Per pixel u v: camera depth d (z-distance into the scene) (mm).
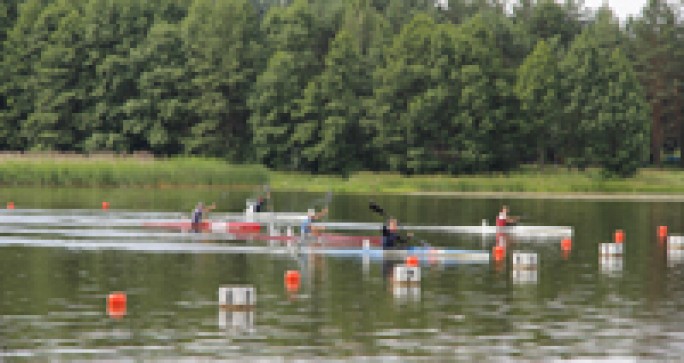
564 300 140500
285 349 109188
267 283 154625
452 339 114750
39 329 117938
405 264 180750
